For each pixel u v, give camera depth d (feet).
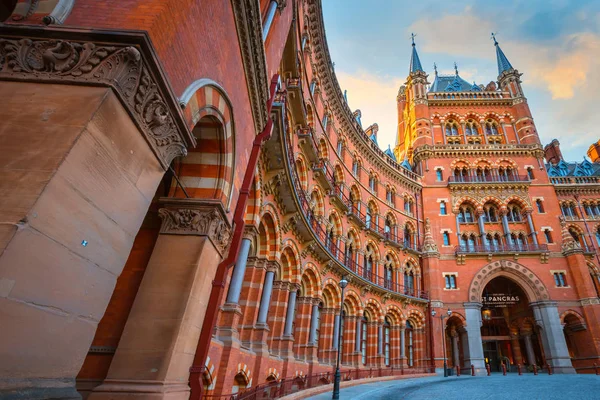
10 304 9.21
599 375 83.41
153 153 15.30
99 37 12.90
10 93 12.25
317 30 78.13
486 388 55.67
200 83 18.45
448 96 149.18
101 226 12.46
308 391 46.16
